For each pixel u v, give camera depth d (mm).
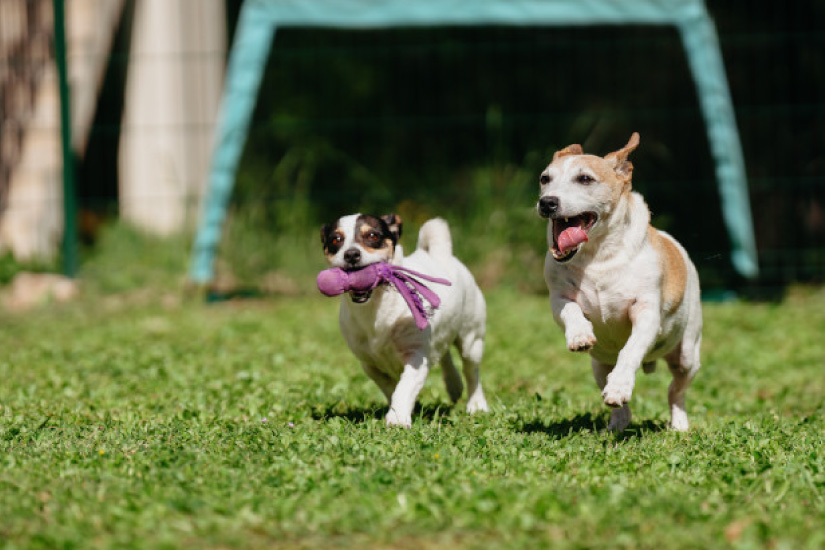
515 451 5938
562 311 6426
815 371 10211
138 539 4387
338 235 6699
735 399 8742
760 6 18625
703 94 14445
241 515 4703
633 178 18094
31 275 15484
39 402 7805
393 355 6930
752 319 13344
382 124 18547
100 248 16531
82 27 17469
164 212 17656
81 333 12180
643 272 6418
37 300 14750
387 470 5367
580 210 6281
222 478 5309
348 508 4793
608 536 4512
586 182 6340
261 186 17359
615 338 6730
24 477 5332
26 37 17422
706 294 15570
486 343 11367
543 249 16031
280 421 7008
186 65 17922
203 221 14781
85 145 17344
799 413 8008
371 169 19109
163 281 15617
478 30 19641
